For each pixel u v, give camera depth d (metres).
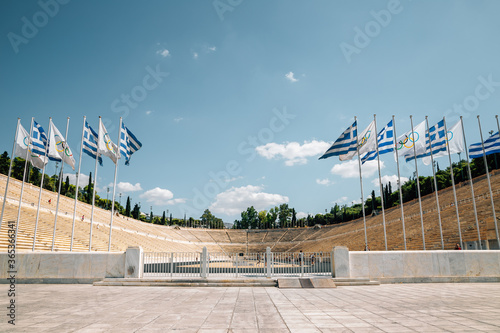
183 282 17.20
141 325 8.21
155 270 19.09
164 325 8.21
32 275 18.00
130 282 17.23
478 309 10.14
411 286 16.48
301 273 18.84
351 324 8.26
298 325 8.19
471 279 17.95
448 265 18.16
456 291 14.43
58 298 12.88
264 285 16.92
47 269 18.05
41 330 7.69
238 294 14.05
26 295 13.74
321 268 19.42
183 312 9.94
